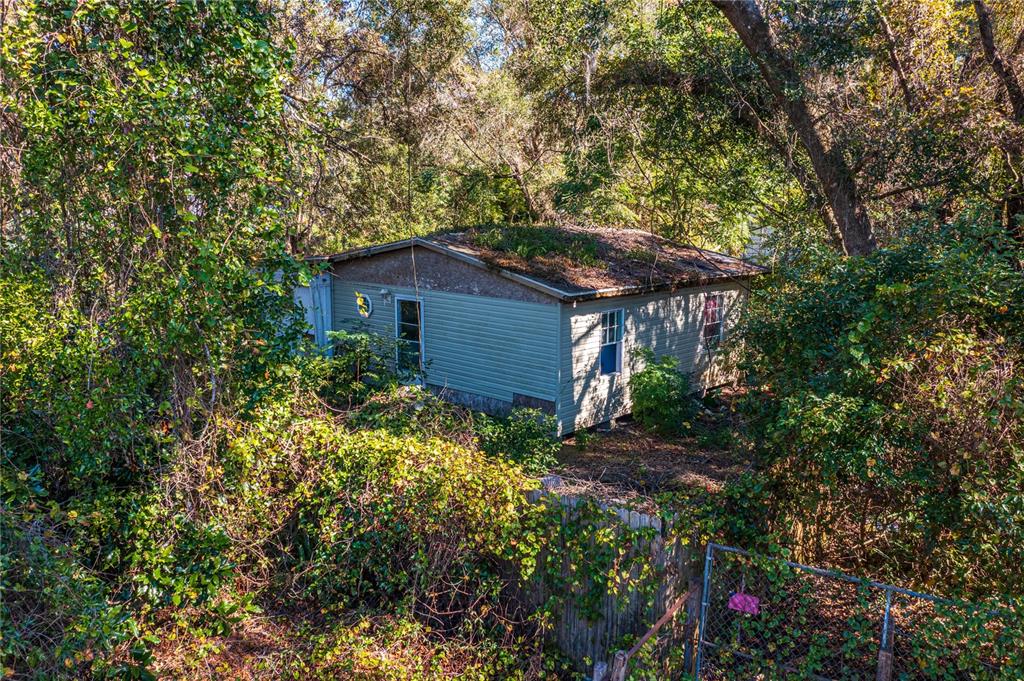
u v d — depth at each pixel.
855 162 11.91
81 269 6.37
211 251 5.69
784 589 5.36
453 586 6.03
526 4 19.33
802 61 12.14
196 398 6.10
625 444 12.02
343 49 18.83
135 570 5.65
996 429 4.90
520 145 20.84
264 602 6.36
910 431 5.09
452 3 19.27
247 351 6.50
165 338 5.87
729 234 20.11
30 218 6.48
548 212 21.91
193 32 6.30
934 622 4.74
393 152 19.39
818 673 5.30
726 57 14.61
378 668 5.56
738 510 5.69
